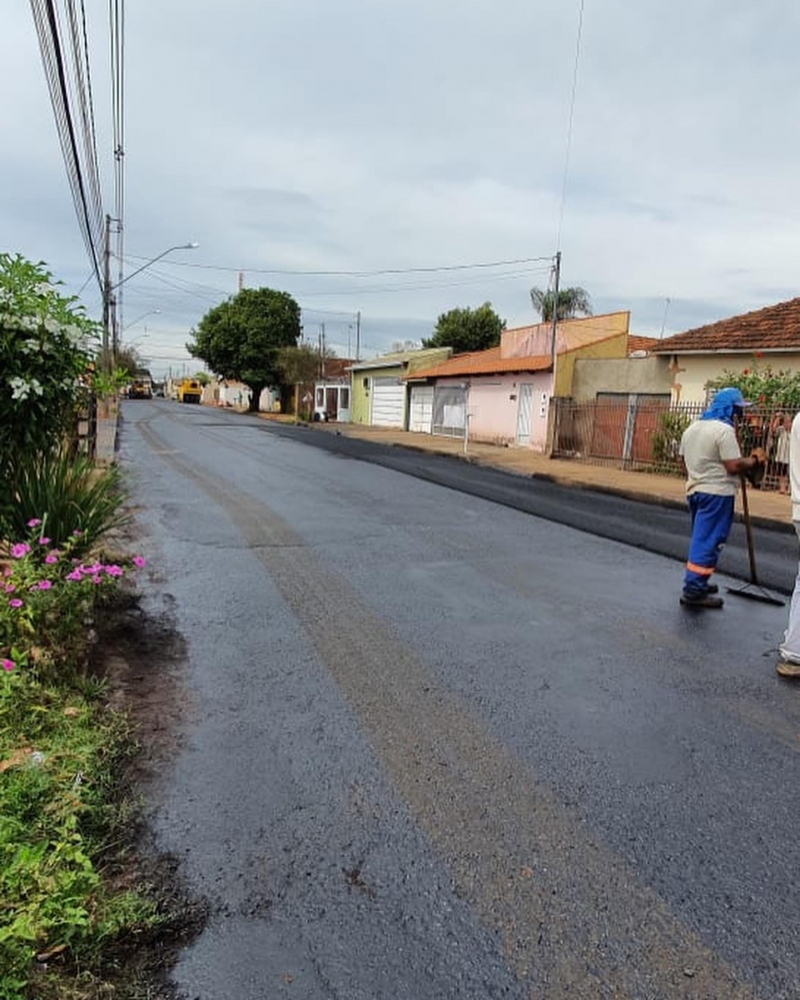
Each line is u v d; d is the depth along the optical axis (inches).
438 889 92.9
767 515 416.2
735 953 83.6
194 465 562.3
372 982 77.9
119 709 137.3
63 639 146.5
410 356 1298.0
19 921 72.5
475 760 125.2
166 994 75.2
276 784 115.6
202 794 112.0
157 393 4621.1
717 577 263.3
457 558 276.5
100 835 100.7
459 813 109.6
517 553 290.7
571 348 842.2
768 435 525.0
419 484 505.0
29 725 121.1
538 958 82.0
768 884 95.7
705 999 76.9
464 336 1740.9
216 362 1952.5
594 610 215.6
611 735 136.0
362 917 87.6
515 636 189.3
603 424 709.9
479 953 82.5
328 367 2053.4
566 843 103.0
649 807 112.7
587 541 323.9
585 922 87.9
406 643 180.7
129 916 85.2
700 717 145.0
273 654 170.7
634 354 848.3
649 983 78.9
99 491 218.4
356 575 244.8
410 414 1275.8
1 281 181.2
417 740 131.5
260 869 95.5
